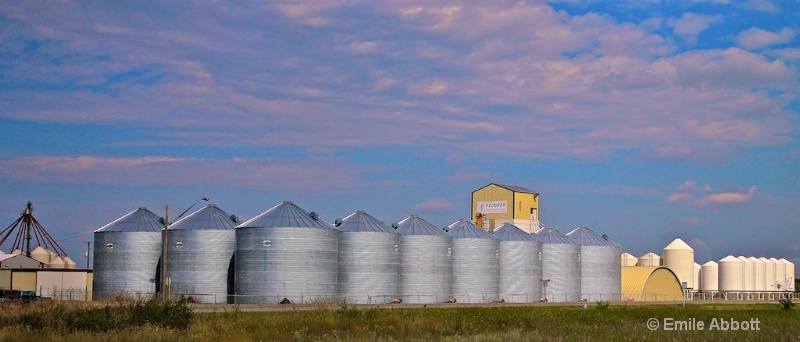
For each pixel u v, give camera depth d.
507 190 174.88
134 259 125.00
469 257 136.00
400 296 127.88
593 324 75.62
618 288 161.50
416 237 129.25
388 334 62.72
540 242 149.62
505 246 144.38
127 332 60.19
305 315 79.25
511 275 143.75
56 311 70.19
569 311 102.44
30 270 135.88
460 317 81.31
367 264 123.12
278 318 73.69
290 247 114.69
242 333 60.62
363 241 123.50
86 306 84.19
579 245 155.50
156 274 125.12
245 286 114.88
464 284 135.25
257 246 114.81
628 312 100.25
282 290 114.00
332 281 117.94
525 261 145.12
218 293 119.56
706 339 59.41
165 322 66.06
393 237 126.06
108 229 126.88
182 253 120.00
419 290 128.50
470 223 141.50
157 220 128.88
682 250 189.88
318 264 115.94
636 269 168.38
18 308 78.06
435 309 98.88
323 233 116.94
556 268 151.38
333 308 90.75
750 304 146.50
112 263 125.44
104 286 125.50
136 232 125.56
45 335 58.53
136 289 124.31
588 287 157.25
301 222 116.69
